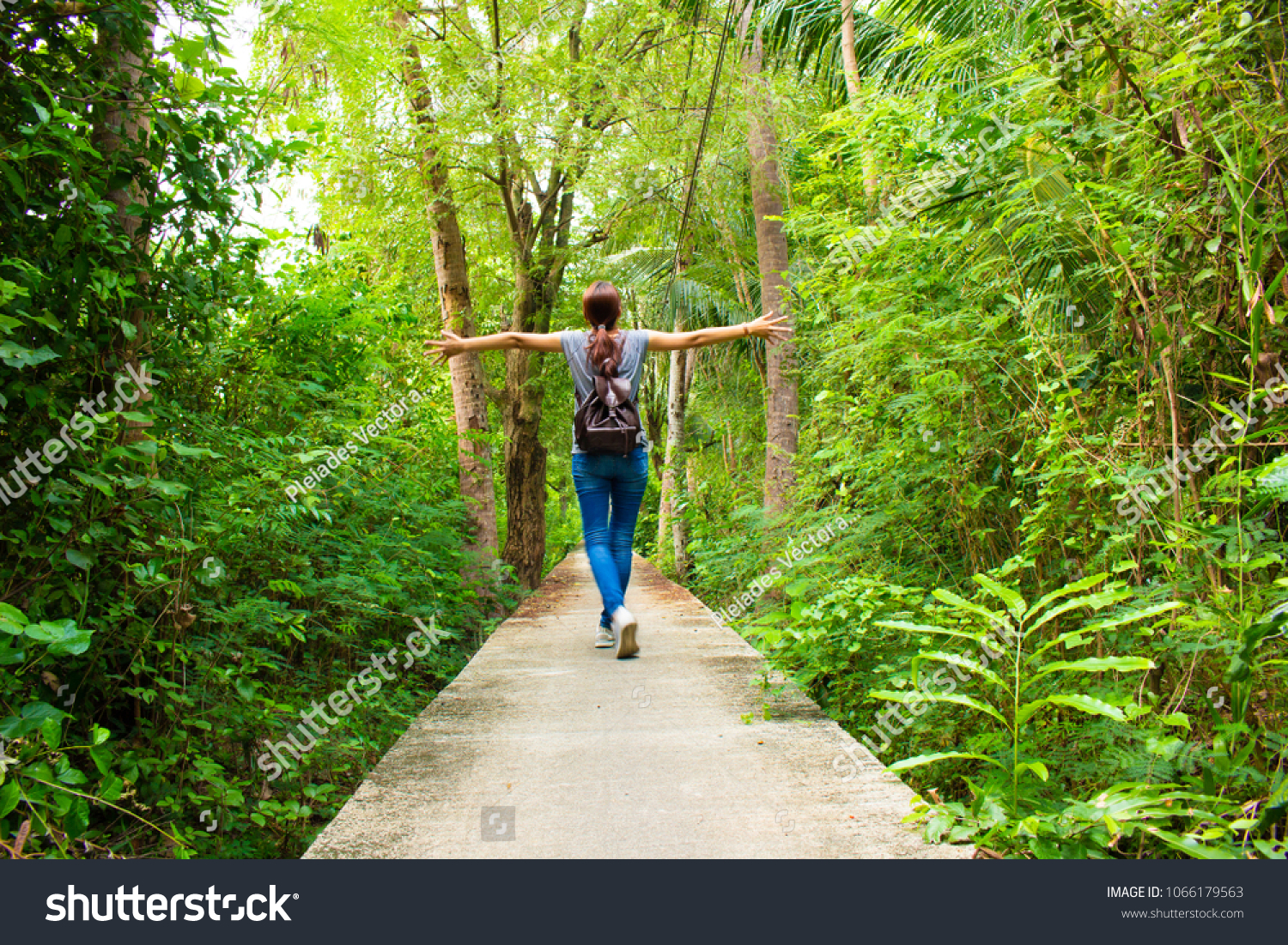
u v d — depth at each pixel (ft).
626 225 35.96
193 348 11.07
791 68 28.22
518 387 35.70
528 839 5.98
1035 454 8.59
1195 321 7.07
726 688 10.70
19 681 6.64
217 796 7.86
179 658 8.62
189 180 8.62
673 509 41.16
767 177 24.52
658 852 5.69
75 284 7.22
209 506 9.29
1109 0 7.30
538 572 35.81
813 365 20.31
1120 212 7.79
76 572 7.31
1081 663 5.43
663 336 12.20
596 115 29.07
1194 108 6.98
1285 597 6.01
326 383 17.56
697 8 28.58
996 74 10.49
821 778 7.14
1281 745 5.74
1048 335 8.75
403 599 16.92
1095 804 5.12
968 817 5.75
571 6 29.58
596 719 9.27
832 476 14.38
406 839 6.00
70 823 5.77
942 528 11.45
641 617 18.37
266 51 16.97
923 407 10.41
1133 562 6.45
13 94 6.89
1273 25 6.75
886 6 17.17
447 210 28.27
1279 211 6.37
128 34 7.73
